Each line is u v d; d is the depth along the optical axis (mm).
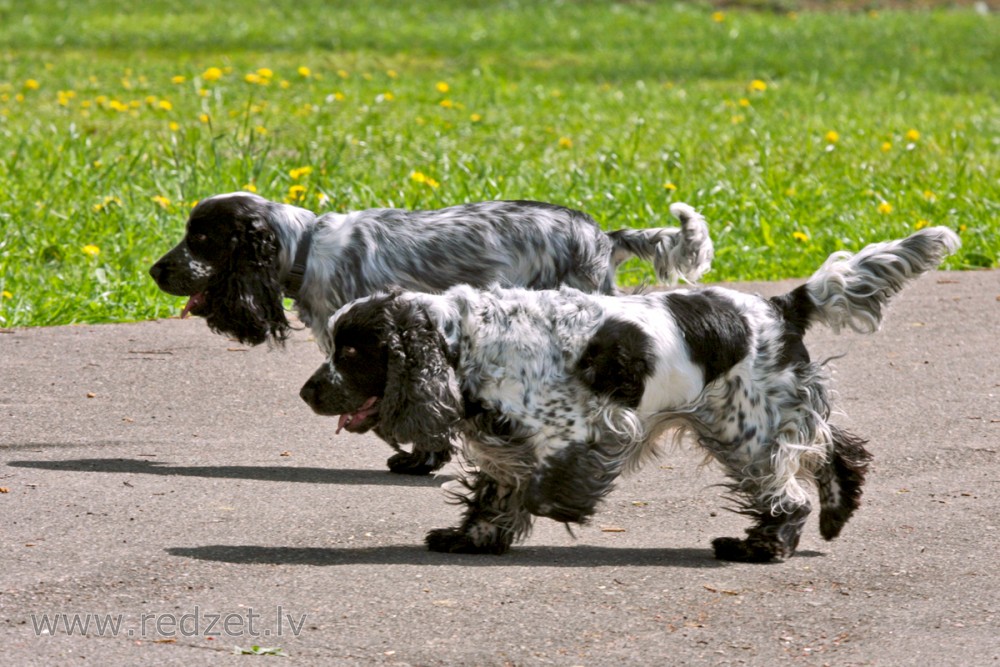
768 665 7348
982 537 9562
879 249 9602
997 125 30078
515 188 21219
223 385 13562
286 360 14500
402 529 9680
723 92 35125
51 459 11117
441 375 8742
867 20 51125
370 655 7395
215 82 31547
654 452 9500
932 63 42000
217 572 8617
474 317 8906
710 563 9078
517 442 8875
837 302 9500
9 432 11875
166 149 22375
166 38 41062
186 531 9406
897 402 13273
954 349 15273
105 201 19406
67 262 17875
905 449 11789
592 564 9000
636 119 28812
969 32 49031
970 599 8359
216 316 11742
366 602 8164
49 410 12578
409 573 8703
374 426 9094
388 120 27625
